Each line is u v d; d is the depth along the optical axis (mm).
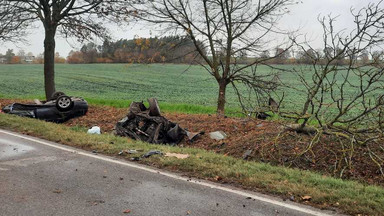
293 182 5664
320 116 9000
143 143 8719
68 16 17875
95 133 10336
